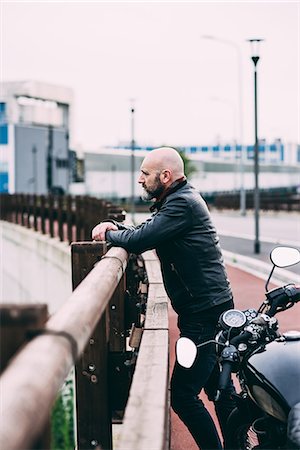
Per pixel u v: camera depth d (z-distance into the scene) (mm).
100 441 4641
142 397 3332
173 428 6051
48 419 2225
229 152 153000
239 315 4039
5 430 1685
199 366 4844
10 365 1978
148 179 4988
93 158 89438
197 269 4863
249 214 70875
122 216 9828
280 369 3615
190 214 4840
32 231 26906
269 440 3762
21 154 73000
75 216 21328
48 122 96188
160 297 6098
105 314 4590
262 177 130375
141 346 4309
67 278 19109
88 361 4621
